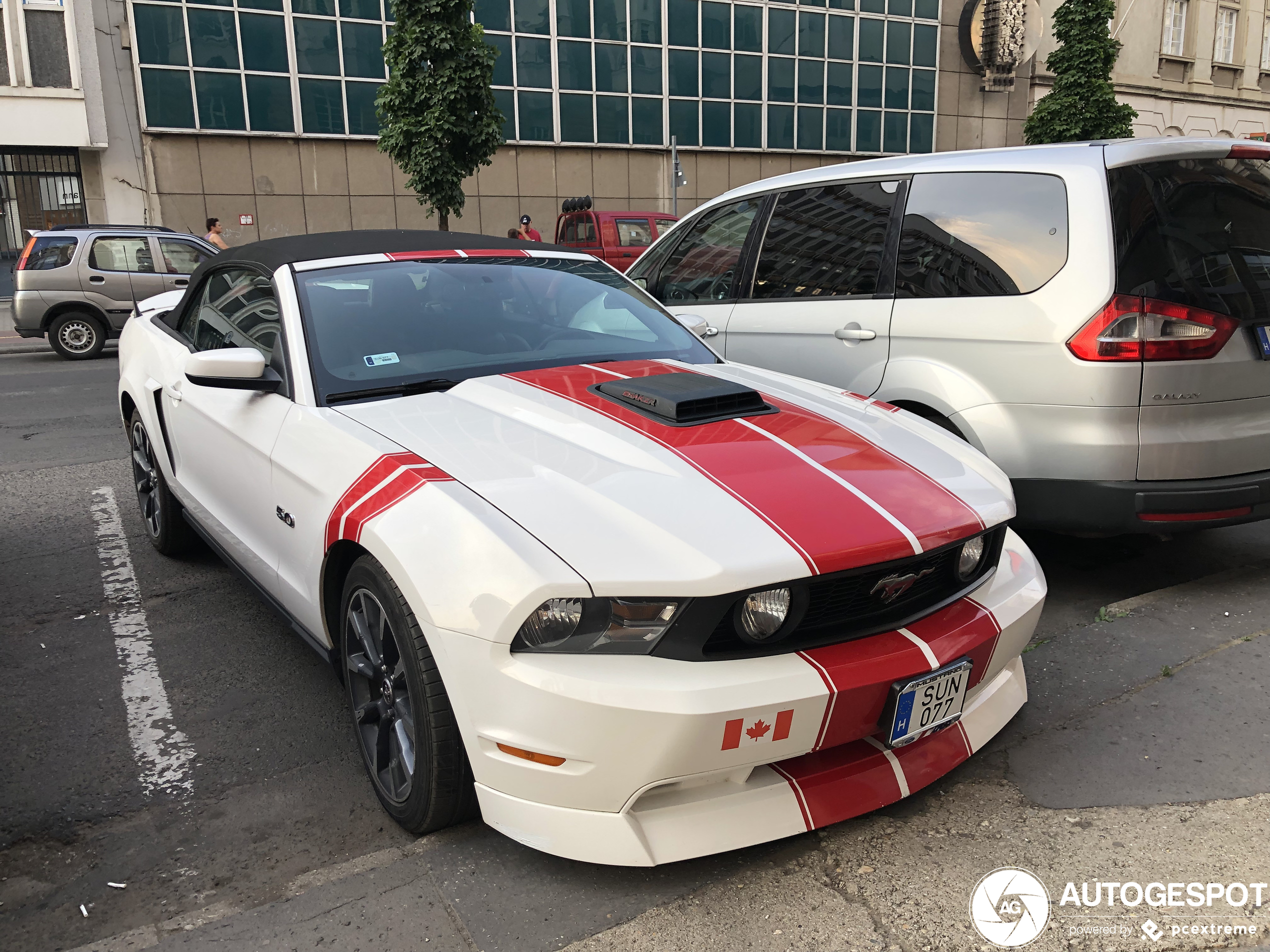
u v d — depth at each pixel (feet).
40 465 20.90
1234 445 10.89
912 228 12.69
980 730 7.93
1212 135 94.43
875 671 6.55
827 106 79.71
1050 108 67.36
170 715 9.72
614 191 73.82
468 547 6.51
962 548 7.25
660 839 6.49
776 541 6.43
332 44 63.87
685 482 6.98
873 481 7.34
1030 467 11.18
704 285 16.17
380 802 7.89
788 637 6.51
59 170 59.00
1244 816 7.50
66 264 39.32
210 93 61.46
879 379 12.75
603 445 7.60
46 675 10.62
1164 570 13.01
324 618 8.35
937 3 81.92
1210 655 10.15
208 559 14.44
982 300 11.58
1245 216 11.35
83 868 7.30
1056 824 7.48
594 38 70.74
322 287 10.07
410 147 44.32
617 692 6.04
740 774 6.75
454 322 10.14
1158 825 7.43
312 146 64.49
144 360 13.67
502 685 6.29
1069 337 10.66
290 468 8.55
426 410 8.52
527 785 6.48
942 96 84.02
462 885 6.93
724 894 6.77
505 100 69.00
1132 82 88.22
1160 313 10.44
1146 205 10.72
